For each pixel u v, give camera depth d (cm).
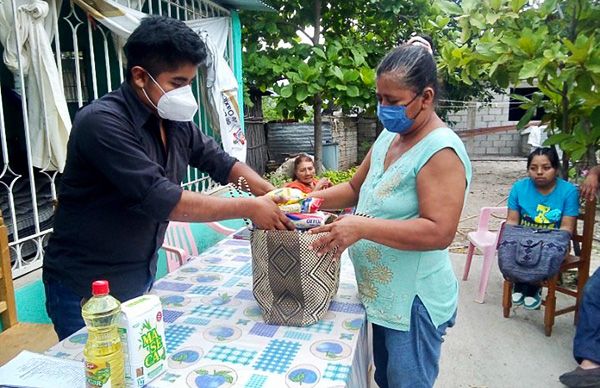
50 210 298
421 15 662
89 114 137
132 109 147
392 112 137
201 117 429
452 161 132
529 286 332
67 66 439
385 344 157
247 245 235
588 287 253
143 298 117
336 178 751
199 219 137
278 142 997
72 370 116
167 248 281
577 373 245
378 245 146
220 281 184
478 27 370
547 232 318
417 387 148
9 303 198
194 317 151
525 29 329
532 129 1090
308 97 633
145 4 367
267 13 635
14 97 393
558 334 315
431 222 130
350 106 608
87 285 156
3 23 235
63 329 163
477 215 671
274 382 114
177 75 143
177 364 123
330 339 135
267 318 146
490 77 379
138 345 110
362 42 687
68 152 147
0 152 379
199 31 387
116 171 135
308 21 687
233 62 463
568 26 365
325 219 149
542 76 330
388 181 144
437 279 148
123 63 338
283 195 150
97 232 151
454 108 1046
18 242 238
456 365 277
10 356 177
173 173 165
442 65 391
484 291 363
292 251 139
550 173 325
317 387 112
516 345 300
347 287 175
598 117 336
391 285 146
